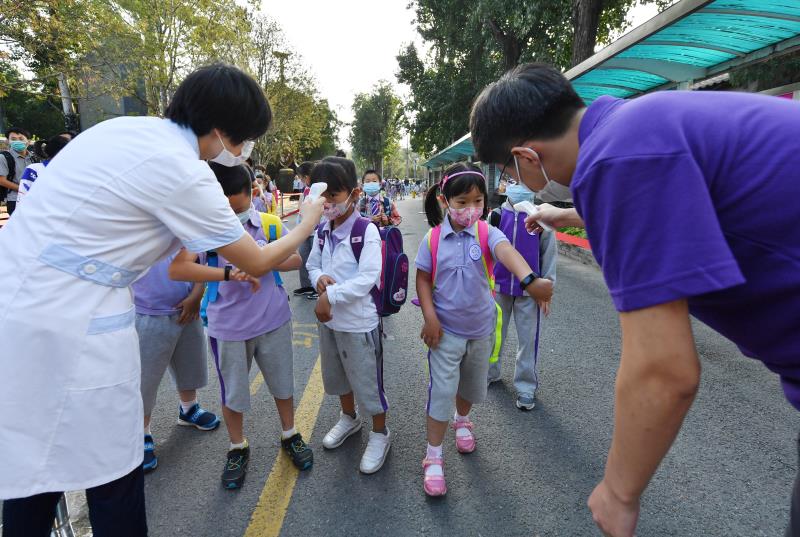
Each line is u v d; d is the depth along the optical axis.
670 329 0.77
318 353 4.12
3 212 8.65
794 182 0.77
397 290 2.39
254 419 2.97
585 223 0.89
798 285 0.79
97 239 1.26
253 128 1.51
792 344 0.85
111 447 1.33
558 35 13.22
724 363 3.60
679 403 0.78
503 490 2.25
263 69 21.20
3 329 1.20
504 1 12.23
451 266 2.21
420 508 2.14
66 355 1.23
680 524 1.98
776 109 0.85
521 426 2.81
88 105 15.11
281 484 2.33
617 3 12.65
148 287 2.34
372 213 6.38
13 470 1.21
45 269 1.22
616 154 0.81
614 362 3.72
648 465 0.83
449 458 2.51
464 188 2.12
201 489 2.30
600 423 2.84
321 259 2.54
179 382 2.77
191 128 1.44
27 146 6.48
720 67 6.76
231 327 2.25
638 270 0.78
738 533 1.93
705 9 5.00
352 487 2.30
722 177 0.81
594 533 1.97
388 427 2.85
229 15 14.90
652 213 0.77
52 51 10.49
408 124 26.31
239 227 1.45
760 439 2.58
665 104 0.85
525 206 2.09
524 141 1.08
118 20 12.08
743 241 0.81
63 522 1.76
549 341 4.19
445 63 21.86
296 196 25.58
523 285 2.15
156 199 1.29
